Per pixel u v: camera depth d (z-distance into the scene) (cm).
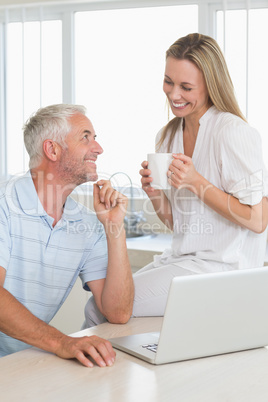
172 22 304
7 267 151
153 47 309
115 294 151
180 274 165
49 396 100
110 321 153
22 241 151
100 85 324
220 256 167
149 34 309
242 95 280
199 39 165
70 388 103
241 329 122
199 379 108
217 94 167
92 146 153
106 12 318
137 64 313
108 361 115
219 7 293
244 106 279
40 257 154
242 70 280
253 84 282
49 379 108
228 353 123
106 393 101
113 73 320
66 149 151
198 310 115
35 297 156
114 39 318
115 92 321
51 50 333
